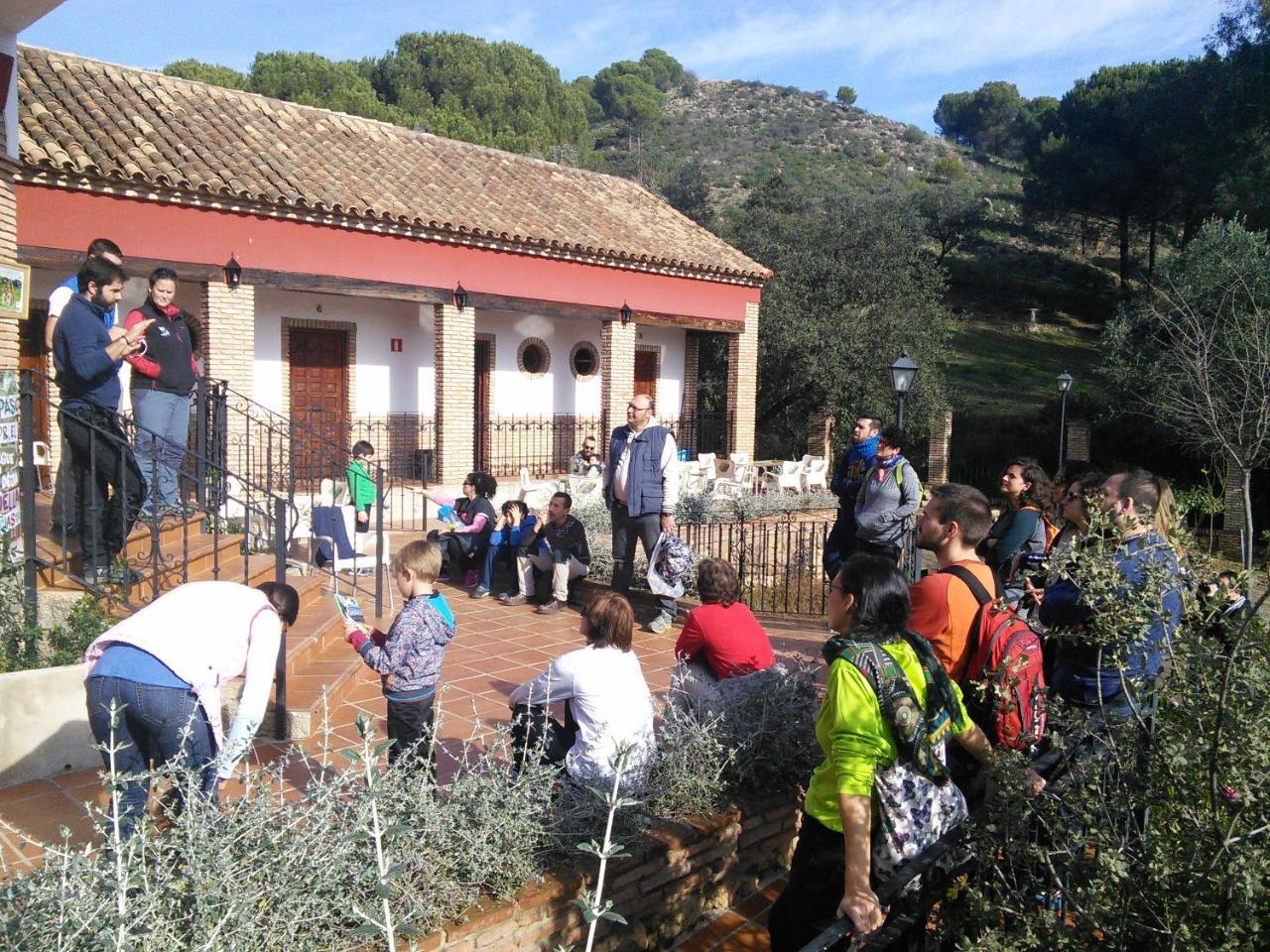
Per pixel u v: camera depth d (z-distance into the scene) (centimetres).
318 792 340
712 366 2742
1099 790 282
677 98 11231
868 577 313
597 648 443
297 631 696
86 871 280
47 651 554
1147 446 2550
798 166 8656
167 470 720
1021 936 267
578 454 1877
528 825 375
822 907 323
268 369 1619
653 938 409
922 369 2612
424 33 6238
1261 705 261
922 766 303
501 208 1788
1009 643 356
